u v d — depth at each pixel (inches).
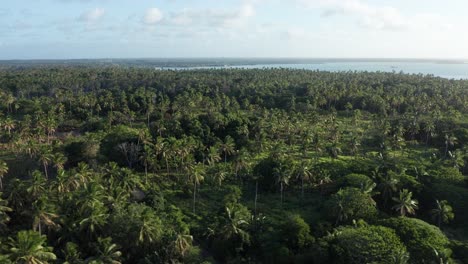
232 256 3053.6
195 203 3978.8
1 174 3986.2
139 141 4995.1
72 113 7194.9
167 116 7091.5
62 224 2972.4
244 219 3213.6
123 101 7578.7
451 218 3329.2
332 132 5885.8
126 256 2859.3
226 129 5802.2
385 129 5772.6
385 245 2620.6
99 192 3127.5
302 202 3924.7
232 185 4308.6
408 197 3385.8
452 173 4013.3
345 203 3292.3
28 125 5723.4
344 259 2625.5
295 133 6033.5
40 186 3238.2
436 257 2568.9
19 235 2399.1
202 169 4013.3
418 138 6200.8
